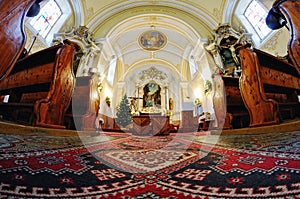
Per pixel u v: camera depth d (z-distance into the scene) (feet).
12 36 5.07
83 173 2.34
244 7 28.81
